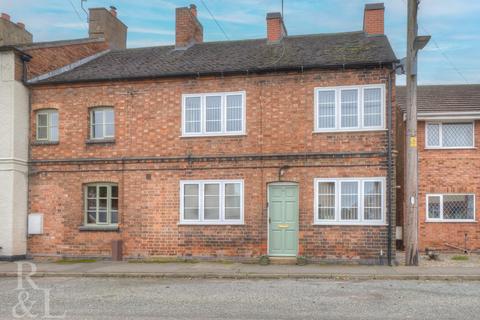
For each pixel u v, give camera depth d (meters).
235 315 8.90
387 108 15.24
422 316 8.72
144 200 16.64
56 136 17.62
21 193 17.17
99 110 17.44
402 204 19.19
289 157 15.74
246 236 15.88
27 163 17.48
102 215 17.16
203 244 16.14
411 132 14.51
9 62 17.12
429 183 18.28
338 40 18.25
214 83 16.47
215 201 16.22
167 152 16.61
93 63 19.78
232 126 16.30
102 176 16.98
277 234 15.80
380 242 15.00
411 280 12.55
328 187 15.54
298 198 15.67
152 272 13.73
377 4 18.31
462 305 9.52
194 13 21.06
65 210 17.16
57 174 17.30
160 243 16.44
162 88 16.80
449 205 18.25
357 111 15.48
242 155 16.03
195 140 16.45
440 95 20.19
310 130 15.70
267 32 18.97
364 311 9.12
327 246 15.33
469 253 17.77
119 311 9.31
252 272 13.52
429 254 16.22
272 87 16.06
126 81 17.00
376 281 12.45
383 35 18.16
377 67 15.36
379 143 15.24
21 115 17.31
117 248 16.45
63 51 19.27
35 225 17.19
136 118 16.91
